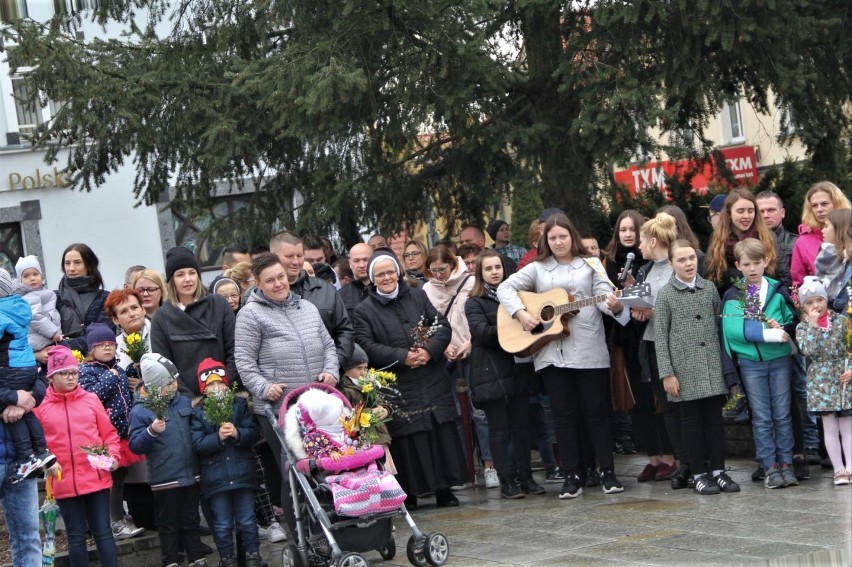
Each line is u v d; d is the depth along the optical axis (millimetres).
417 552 7781
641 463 11570
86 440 8266
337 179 15383
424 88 13352
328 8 13266
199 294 9375
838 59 14680
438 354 10039
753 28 12625
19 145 20531
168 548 8609
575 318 9938
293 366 8602
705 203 16609
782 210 10555
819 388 9148
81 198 20969
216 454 8453
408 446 10070
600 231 16797
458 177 15289
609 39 13359
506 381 10234
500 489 10789
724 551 7297
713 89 13297
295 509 7930
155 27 15734
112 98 14922
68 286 11188
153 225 21484
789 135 15672
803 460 9688
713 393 9344
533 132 13539
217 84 15062
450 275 11383
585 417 10031
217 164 14602
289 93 13000
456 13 12930
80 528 8328
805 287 9188
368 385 8070
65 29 15344
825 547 7121
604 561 7348
